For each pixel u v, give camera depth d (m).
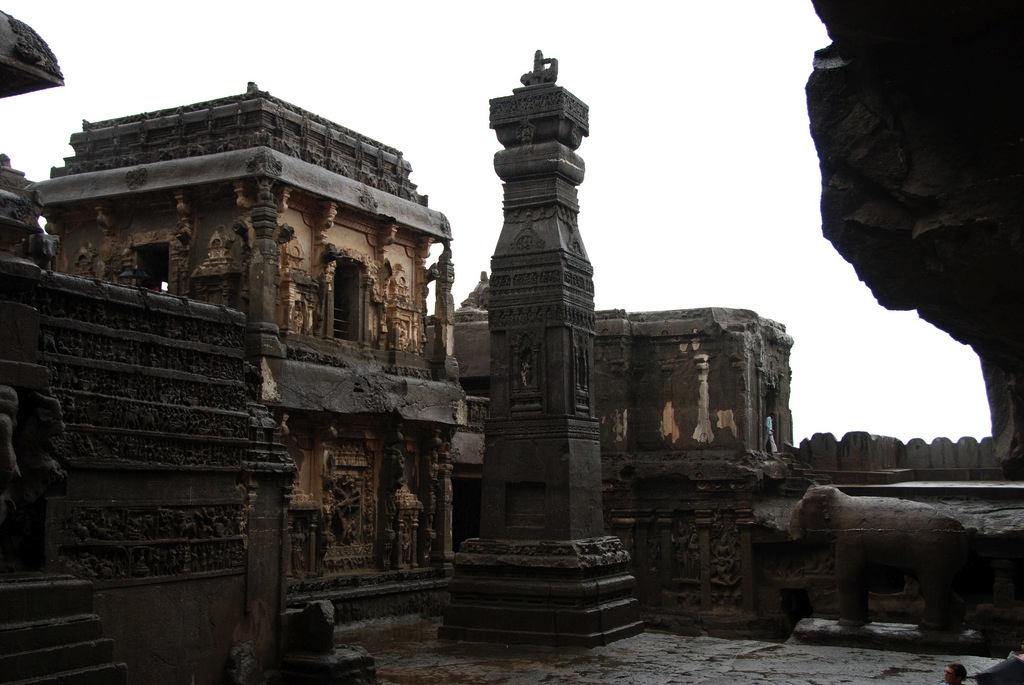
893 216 10.88
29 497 9.73
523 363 17.81
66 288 10.57
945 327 12.94
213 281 19.95
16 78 9.45
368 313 22.78
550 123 18.05
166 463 11.54
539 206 18.09
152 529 11.33
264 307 19.30
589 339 18.36
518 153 18.14
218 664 12.09
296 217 20.91
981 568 23.66
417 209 23.94
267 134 20.33
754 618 25.03
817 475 28.75
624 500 27.20
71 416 10.44
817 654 15.74
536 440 17.44
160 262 22.19
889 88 10.48
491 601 17.09
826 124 11.01
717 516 26.22
